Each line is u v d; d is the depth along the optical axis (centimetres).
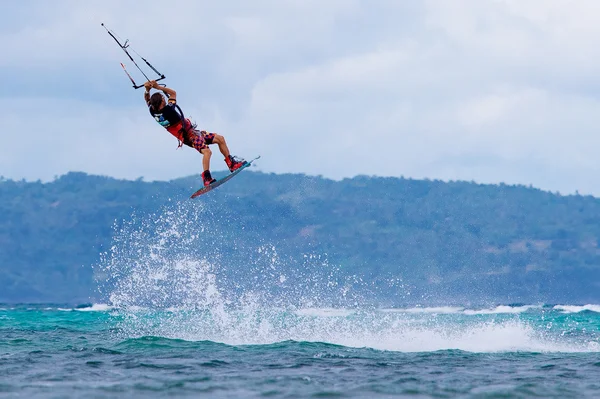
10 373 4688
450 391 4175
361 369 4953
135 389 4144
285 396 3994
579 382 4506
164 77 5481
